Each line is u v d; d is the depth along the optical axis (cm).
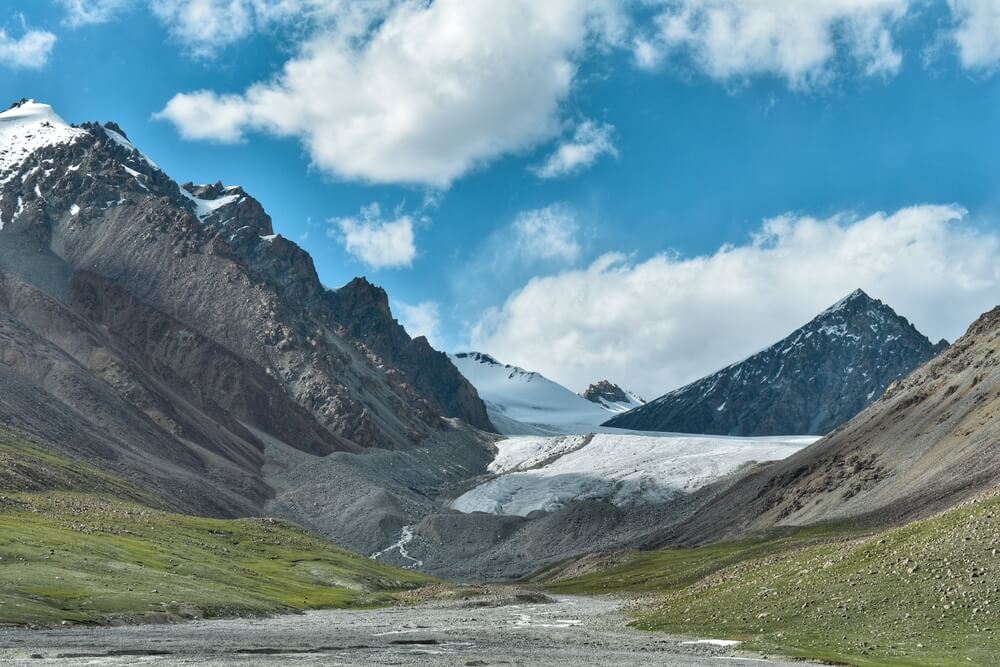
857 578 8462
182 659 6969
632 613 11456
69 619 9194
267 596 13300
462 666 6712
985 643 6788
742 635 8131
